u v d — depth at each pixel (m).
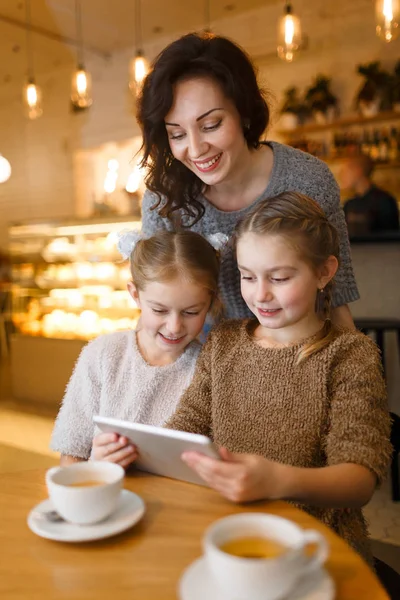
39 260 4.37
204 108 1.22
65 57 6.53
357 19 4.93
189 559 0.69
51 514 0.77
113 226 3.95
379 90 4.64
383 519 2.42
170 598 0.61
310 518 0.79
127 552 0.71
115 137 6.66
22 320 4.50
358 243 3.03
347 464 0.88
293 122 5.05
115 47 6.27
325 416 1.02
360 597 0.61
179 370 1.33
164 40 6.03
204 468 0.82
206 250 1.25
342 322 1.43
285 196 1.08
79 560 0.69
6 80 7.25
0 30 5.68
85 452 1.36
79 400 1.38
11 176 7.68
